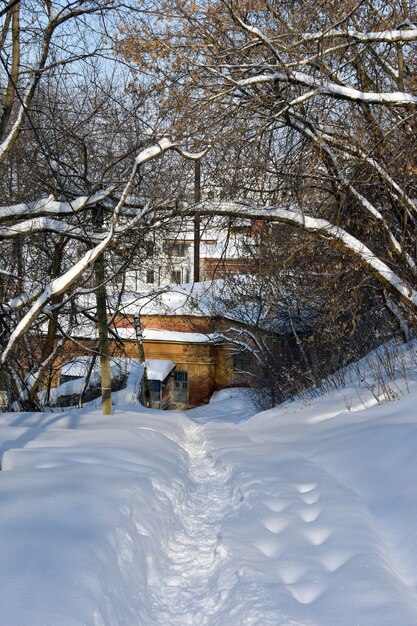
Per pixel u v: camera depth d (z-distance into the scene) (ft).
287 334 80.07
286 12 35.86
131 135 42.06
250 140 34.60
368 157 33.78
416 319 39.11
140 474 21.84
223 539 16.42
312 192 39.68
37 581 11.37
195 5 32.73
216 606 13.34
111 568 13.15
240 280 75.72
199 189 36.14
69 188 44.93
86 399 76.48
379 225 37.86
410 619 11.05
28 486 18.35
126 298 85.61
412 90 37.06
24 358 57.36
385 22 34.91
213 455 32.19
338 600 12.19
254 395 84.64
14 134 32.76
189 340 106.11
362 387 40.60
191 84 32.99
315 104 34.42
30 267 54.13
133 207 38.17
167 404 107.45
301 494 20.71
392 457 22.27
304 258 47.09
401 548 15.39
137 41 33.37
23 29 34.88
